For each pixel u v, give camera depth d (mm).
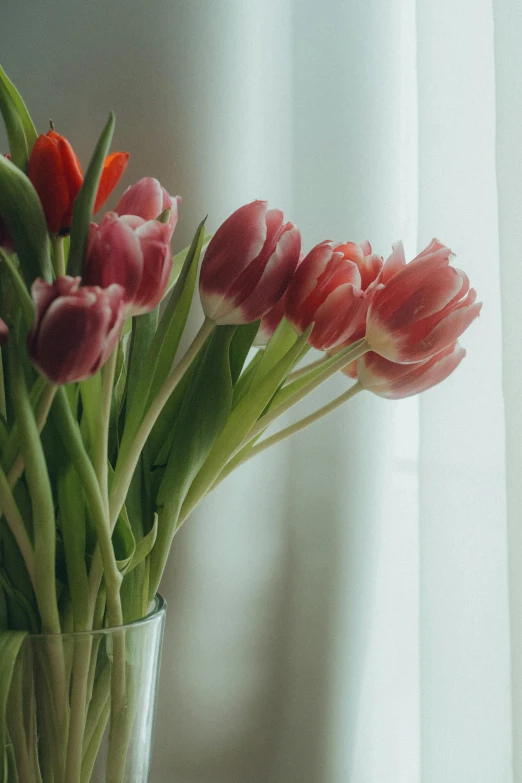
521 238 620
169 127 723
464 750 640
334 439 727
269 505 739
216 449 539
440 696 647
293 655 736
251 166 731
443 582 648
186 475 524
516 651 621
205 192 727
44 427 505
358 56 722
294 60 730
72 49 726
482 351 650
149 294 460
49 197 472
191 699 738
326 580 729
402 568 734
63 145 470
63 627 513
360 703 733
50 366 431
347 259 554
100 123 724
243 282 486
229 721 741
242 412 534
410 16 731
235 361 554
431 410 657
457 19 666
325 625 729
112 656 504
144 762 532
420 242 668
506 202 623
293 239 493
